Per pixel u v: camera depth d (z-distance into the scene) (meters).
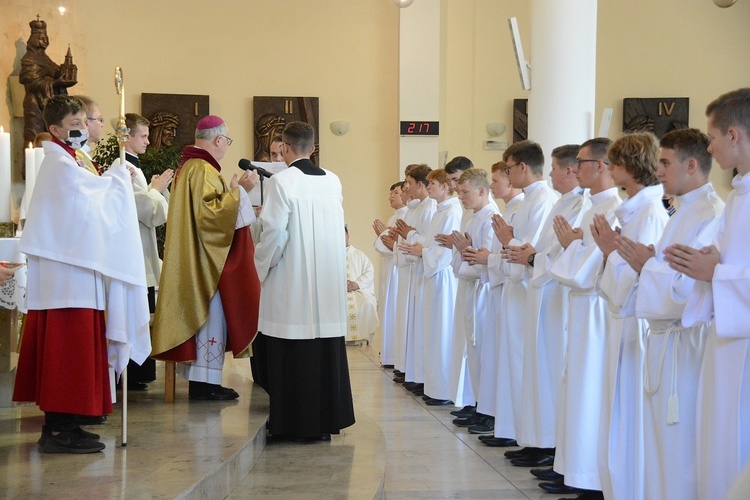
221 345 5.35
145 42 11.77
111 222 3.86
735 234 3.00
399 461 5.05
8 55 8.71
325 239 4.97
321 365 5.02
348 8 12.27
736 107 2.97
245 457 4.29
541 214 5.14
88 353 3.79
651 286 3.32
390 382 7.78
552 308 4.72
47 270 3.80
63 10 9.50
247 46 12.07
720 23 11.53
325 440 5.11
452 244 5.71
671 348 3.34
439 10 11.99
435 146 12.10
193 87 11.92
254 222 5.28
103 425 4.67
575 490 4.38
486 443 5.43
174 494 3.35
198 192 5.20
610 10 11.60
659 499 3.41
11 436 4.31
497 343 5.51
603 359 4.20
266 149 11.99
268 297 4.98
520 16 11.59
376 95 12.34
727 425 2.98
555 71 6.23
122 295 3.92
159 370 6.79
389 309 8.53
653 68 11.58
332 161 12.30
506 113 11.61
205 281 5.20
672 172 3.38
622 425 3.71
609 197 4.25
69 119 3.87
